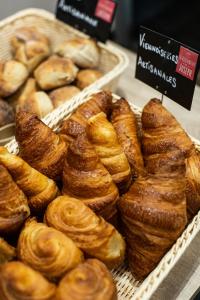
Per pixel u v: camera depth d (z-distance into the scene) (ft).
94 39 2.40
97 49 2.39
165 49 1.70
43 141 1.54
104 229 1.35
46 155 1.55
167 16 3.46
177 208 1.38
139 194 1.40
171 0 3.50
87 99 1.84
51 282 1.25
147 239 1.38
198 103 2.34
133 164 1.60
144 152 1.63
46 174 1.55
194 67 1.62
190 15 3.41
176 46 1.65
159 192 1.38
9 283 1.13
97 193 1.42
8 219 1.35
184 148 1.55
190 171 1.54
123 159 1.52
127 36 3.43
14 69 2.26
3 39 2.54
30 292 1.13
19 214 1.37
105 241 1.34
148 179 1.43
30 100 2.16
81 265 1.22
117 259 1.39
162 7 3.51
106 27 2.34
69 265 1.26
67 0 2.44
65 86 2.30
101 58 2.44
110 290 1.20
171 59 1.69
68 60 2.31
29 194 1.45
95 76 2.32
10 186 1.35
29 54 2.36
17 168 1.41
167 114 1.61
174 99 1.77
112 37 3.39
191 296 1.58
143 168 1.62
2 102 2.12
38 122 1.55
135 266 1.46
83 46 2.35
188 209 1.56
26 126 1.53
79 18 2.43
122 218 1.44
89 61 2.38
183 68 1.66
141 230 1.38
